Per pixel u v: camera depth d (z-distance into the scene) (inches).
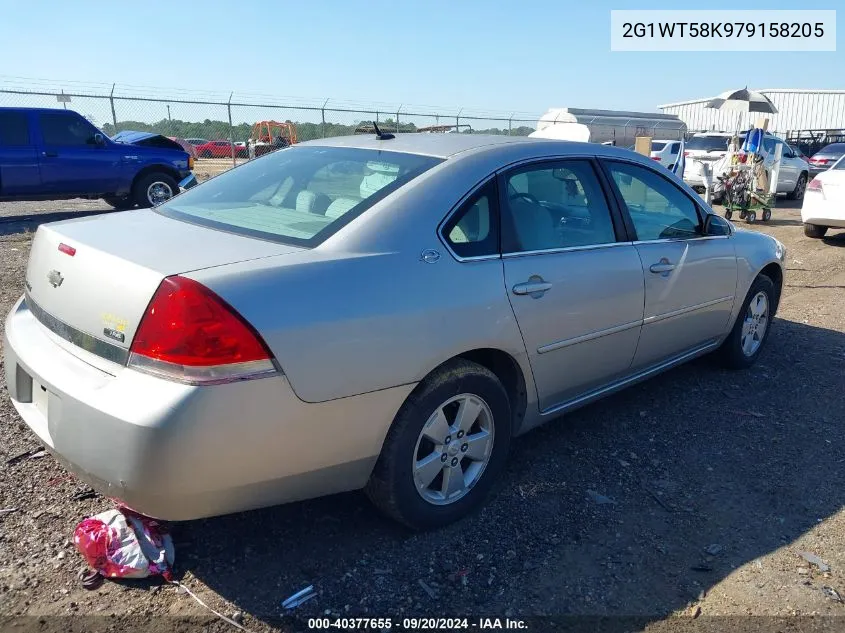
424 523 114.3
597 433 155.9
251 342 88.7
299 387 92.9
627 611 100.2
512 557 111.0
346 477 103.5
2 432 142.3
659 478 137.2
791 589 105.7
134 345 89.0
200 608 97.0
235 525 115.7
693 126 1638.8
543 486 132.6
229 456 89.1
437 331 107.0
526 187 130.1
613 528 119.8
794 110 1617.9
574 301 130.6
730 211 544.7
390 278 103.5
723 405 173.5
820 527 122.0
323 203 115.8
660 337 157.8
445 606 99.7
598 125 949.2
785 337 232.5
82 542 103.7
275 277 93.7
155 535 108.0
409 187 114.3
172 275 89.0
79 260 100.1
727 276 176.1
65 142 474.3
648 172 159.8
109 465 87.6
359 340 98.2
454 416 116.5
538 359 126.6
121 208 532.4
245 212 120.4
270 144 797.9
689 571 109.3
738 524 122.3
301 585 102.4
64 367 97.0
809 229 445.4
